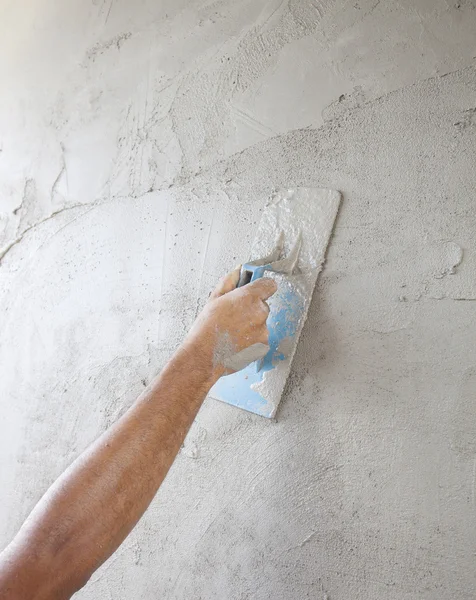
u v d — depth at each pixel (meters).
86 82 1.55
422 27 0.95
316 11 1.09
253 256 1.12
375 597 0.92
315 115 1.08
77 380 1.47
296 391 1.04
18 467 1.58
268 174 1.14
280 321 1.06
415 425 0.91
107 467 0.72
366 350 0.97
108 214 1.46
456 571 0.85
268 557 1.04
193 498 1.15
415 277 0.93
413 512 0.89
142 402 0.80
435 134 0.93
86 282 1.49
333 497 0.98
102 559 0.69
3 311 1.72
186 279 1.26
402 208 0.96
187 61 1.31
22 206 1.72
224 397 1.11
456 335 0.88
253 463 1.08
